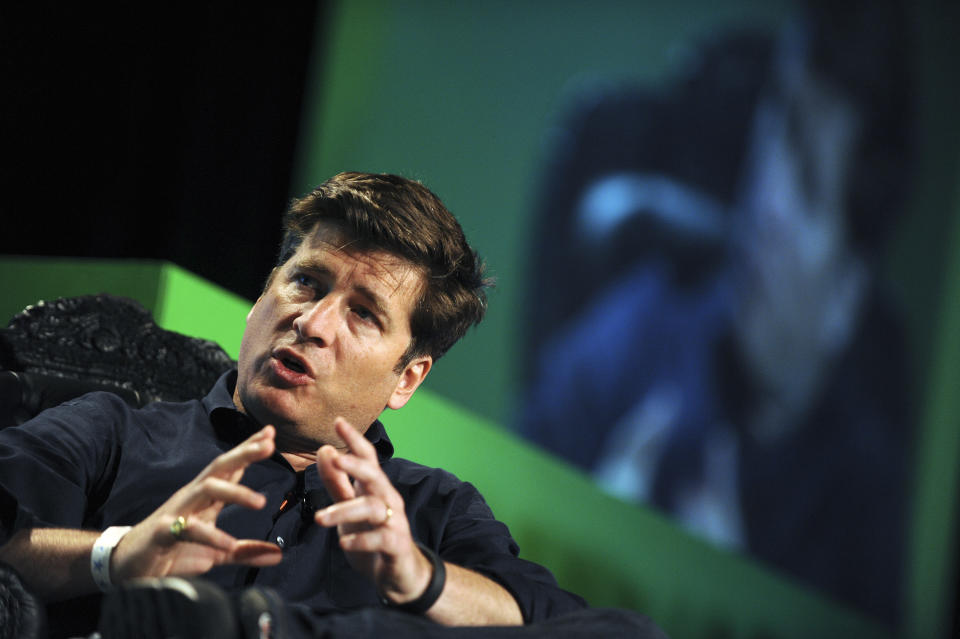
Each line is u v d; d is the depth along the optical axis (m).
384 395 5.74
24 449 5.16
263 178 14.77
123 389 6.53
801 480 20.08
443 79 16.97
